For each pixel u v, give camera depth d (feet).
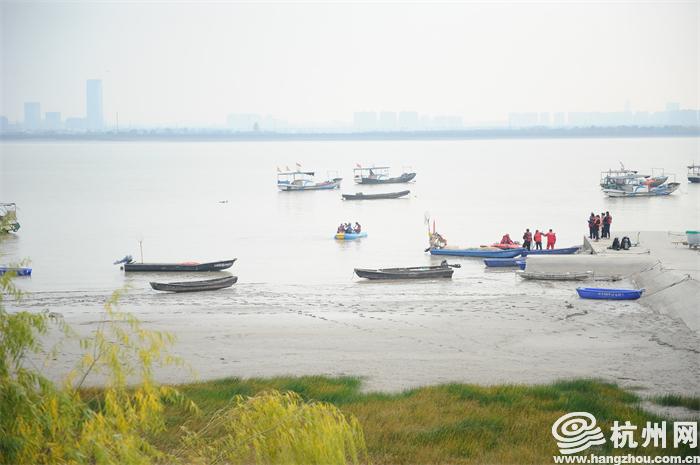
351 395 142.92
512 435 124.26
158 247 350.43
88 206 531.50
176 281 271.90
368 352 176.24
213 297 240.94
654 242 300.61
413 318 208.33
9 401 68.74
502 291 244.01
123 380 77.77
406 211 488.02
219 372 161.17
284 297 239.91
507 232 384.68
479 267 290.76
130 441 72.90
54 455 69.41
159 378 156.46
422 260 308.81
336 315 213.46
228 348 180.04
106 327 196.54
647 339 183.42
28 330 72.74
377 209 503.61
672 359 167.32
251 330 196.44
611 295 225.35
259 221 445.78
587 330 192.65
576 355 171.53
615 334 188.24
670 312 206.08
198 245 355.56
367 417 131.13
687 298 209.56
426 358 171.01
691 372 158.30
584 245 314.96
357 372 161.38
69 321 205.05
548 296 234.38
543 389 145.07
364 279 270.87
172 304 230.07
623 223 414.62
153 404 78.54
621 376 156.46
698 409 136.26
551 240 304.30
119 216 472.03
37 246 353.10
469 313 212.84
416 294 242.17
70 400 72.49
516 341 183.83
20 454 67.72
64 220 451.94
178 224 433.89
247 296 241.96
